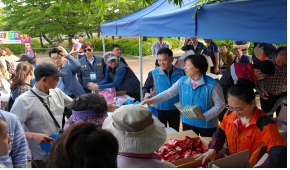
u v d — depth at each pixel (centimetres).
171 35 230
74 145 76
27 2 1398
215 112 194
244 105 132
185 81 217
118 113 104
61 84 325
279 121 203
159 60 248
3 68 335
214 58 473
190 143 184
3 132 106
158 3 385
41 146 163
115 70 317
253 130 140
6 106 224
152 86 275
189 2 262
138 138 103
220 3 158
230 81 248
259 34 132
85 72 368
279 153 120
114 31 406
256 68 232
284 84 289
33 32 1369
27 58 334
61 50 311
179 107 233
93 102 146
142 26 290
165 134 117
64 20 1357
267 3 124
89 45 358
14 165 140
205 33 179
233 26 150
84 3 174
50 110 181
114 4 1324
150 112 108
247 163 132
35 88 176
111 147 81
